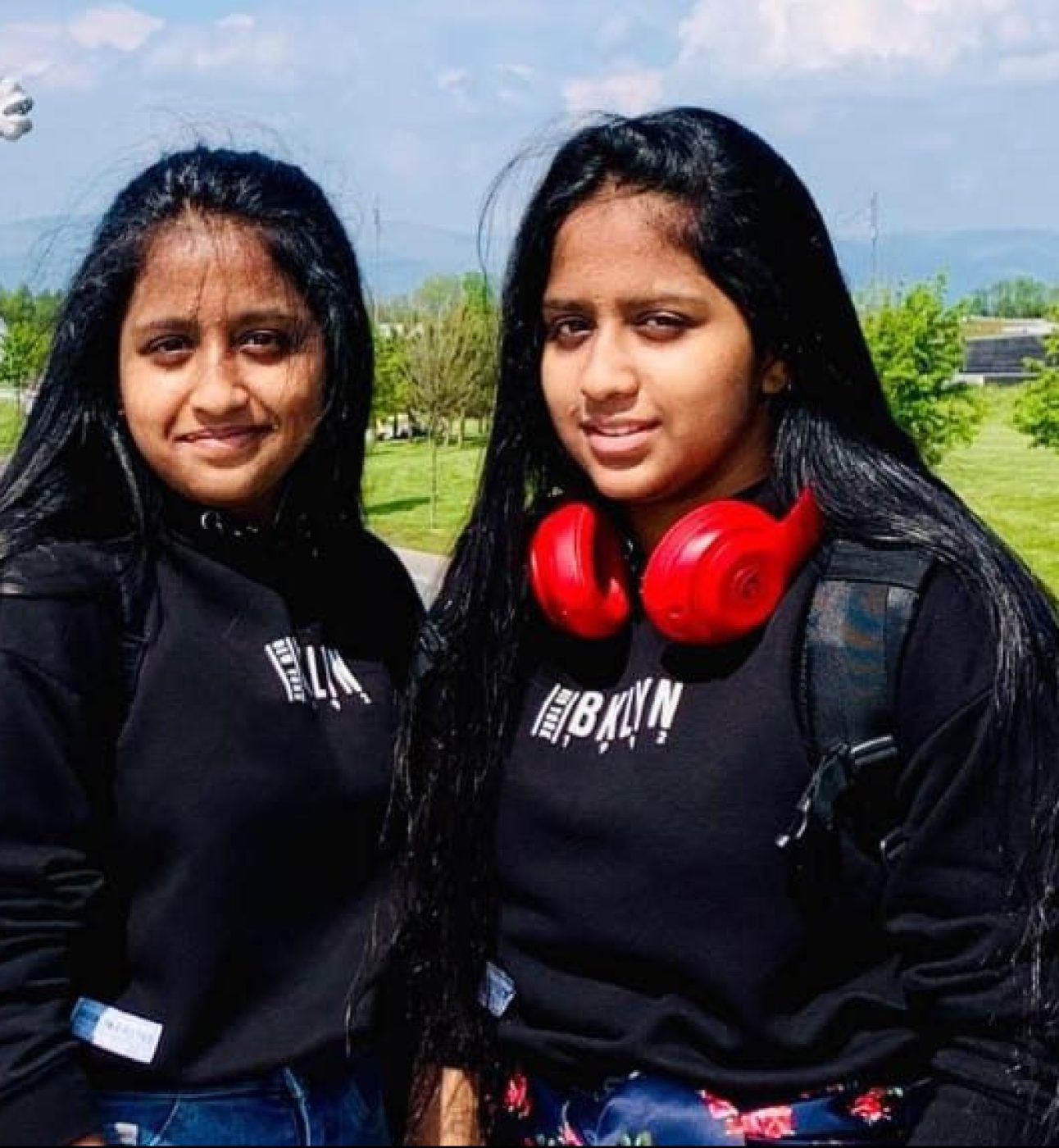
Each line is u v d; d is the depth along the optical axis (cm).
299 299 143
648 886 132
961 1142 128
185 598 141
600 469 136
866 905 132
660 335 133
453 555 147
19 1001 133
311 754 142
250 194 143
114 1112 138
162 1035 137
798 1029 131
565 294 135
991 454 1168
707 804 130
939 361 1038
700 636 131
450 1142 143
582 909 134
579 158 135
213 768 138
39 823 134
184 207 142
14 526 139
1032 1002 128
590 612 135
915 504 133
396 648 151
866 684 129
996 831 128
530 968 137
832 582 131
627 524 142
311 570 149
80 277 143
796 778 130
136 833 138
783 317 134
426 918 142
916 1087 133
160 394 140
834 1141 130
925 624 129
